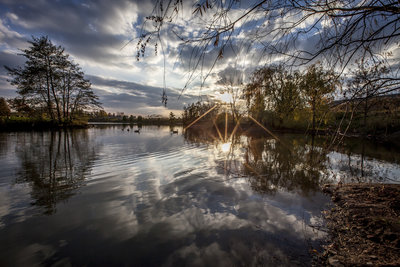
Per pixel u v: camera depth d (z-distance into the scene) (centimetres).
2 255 278
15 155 1002
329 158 1072
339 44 213
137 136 2506
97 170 753
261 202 482
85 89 3362
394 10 175
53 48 2872
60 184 587
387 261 253
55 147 1293
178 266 262
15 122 2642
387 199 446
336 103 306
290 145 1672
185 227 362
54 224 364
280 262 269
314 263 266
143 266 261
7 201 462
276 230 353
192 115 6425
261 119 3841
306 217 404
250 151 1349
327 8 198
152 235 334
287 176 727
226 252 292
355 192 521
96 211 419
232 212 425
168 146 1575
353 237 322
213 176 716
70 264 263
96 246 302
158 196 512
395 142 1548
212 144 1775
